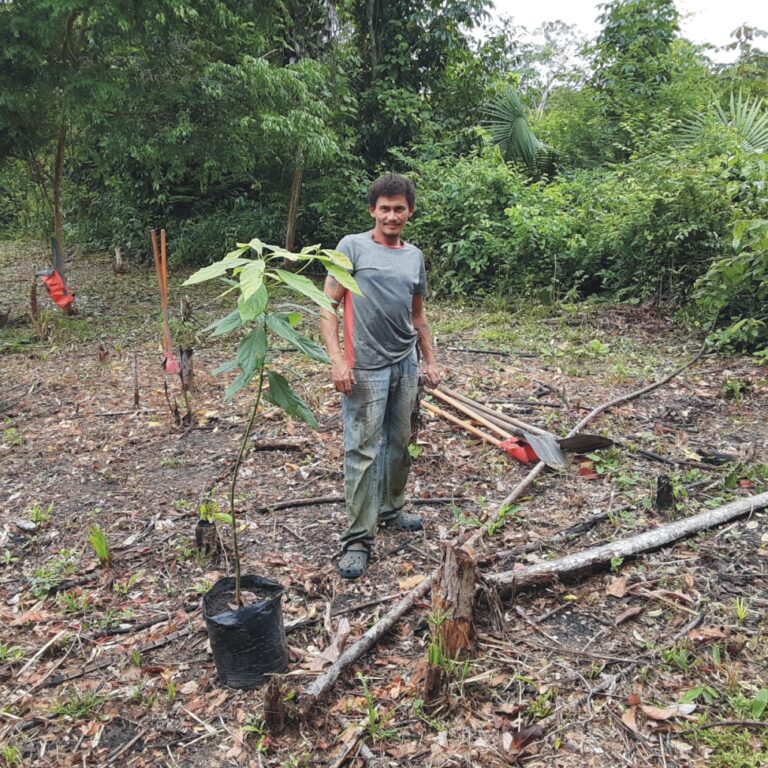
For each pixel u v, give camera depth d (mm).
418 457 4133
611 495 3566
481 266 9102
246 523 3486
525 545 3125
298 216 12289
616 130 12508
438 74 13320
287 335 2023
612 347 6582
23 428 4984
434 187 10469
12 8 7336
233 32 8781
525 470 3945
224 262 1798
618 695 2217
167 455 4398
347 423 2881
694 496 3504
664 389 5285
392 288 2736
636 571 2865
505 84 13508
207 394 5516
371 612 2701
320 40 11328
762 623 2510
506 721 2131
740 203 7160
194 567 3107
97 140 10828
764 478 3645
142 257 13828
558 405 4977
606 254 8570
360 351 2770
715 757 1962
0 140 8469
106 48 8031
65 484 4051
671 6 12930
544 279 8867
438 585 2357
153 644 2584
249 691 2316
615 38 13250
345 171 11414
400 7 12836
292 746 2086
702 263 7387
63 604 2881
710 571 2840
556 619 2613
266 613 2283
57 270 8922
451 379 5691
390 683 2307
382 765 2004
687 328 6844
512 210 8742
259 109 9109
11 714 2268
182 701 2295
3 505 3807
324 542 3264
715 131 8523
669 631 2506
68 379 6035
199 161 10508
